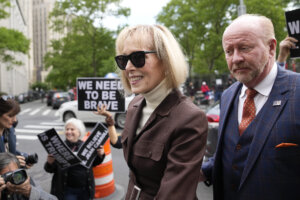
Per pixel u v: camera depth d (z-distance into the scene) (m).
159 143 1.20
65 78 26.42
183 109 1.20
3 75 39.53
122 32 1.33
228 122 1.59
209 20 20.31
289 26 2.70
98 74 25.86
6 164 2.03
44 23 125.31
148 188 1.26
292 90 1.34
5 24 40.88
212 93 21.66
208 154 4.62
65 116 10.61
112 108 3.24
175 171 1.12
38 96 43.56
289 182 1.29
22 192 1.93
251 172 1.38
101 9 21.20
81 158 2.95
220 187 1.62
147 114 1.34
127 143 1.35
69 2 21.12
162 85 1.28
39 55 126.06
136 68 1.25
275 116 1.34
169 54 1.23
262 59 1.37
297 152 1.27
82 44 23.73
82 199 3.12
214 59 22.70
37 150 7.45
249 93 1.48
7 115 2.21
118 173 5.17
